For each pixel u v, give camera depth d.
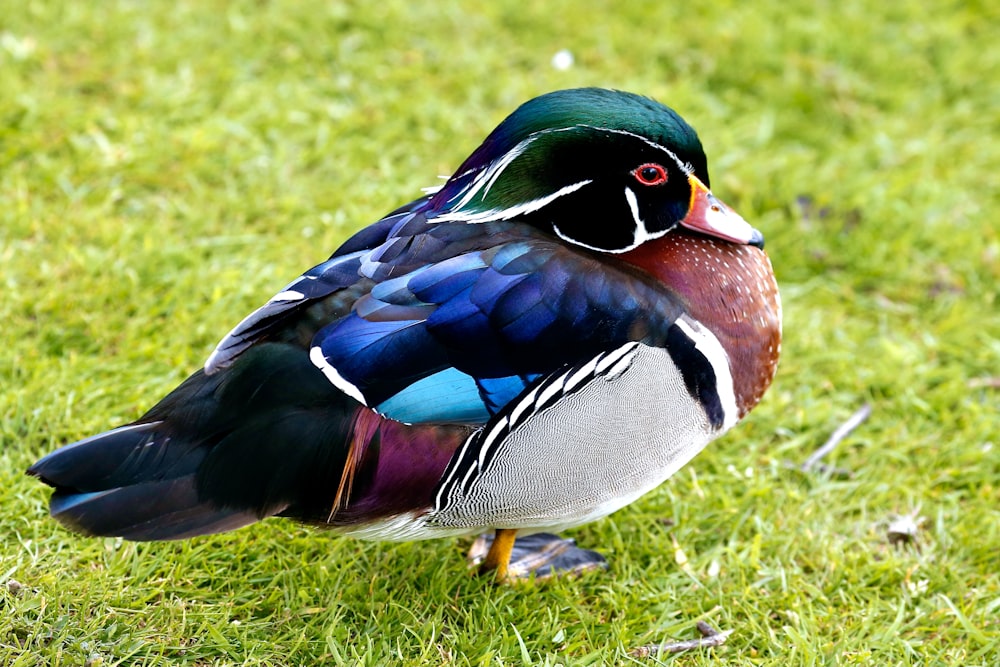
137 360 8.17
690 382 6.17
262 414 5.63
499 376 5.83
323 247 9.35
